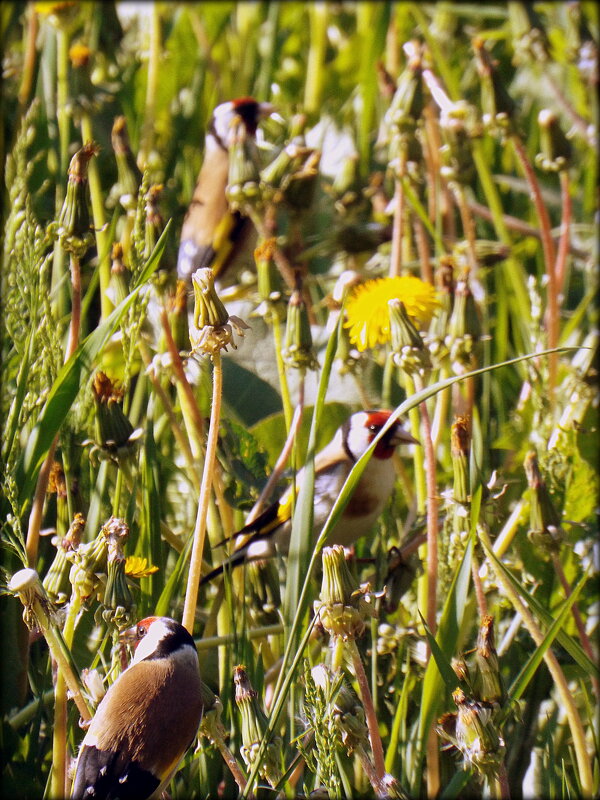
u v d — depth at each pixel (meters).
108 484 2.48
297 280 2.46
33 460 2.37
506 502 2.53
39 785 2.35
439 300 2.50
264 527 2.47
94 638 2.40
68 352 2.41
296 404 2.61
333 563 2.30
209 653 2.44
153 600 2.40
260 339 2.63
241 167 2.56
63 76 2.67
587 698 2.37
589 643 2.39
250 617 2.47
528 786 2.40
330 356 2.37
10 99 2.66
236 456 2.52
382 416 2.52
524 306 2.67
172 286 2.46
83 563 2.32
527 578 2.46
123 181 2.51
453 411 2.58
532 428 2.54
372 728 2.31
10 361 2.45
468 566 2.36
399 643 2.42
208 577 2.46
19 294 2.40
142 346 2.46
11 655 2.38
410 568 2.45
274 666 2.43
